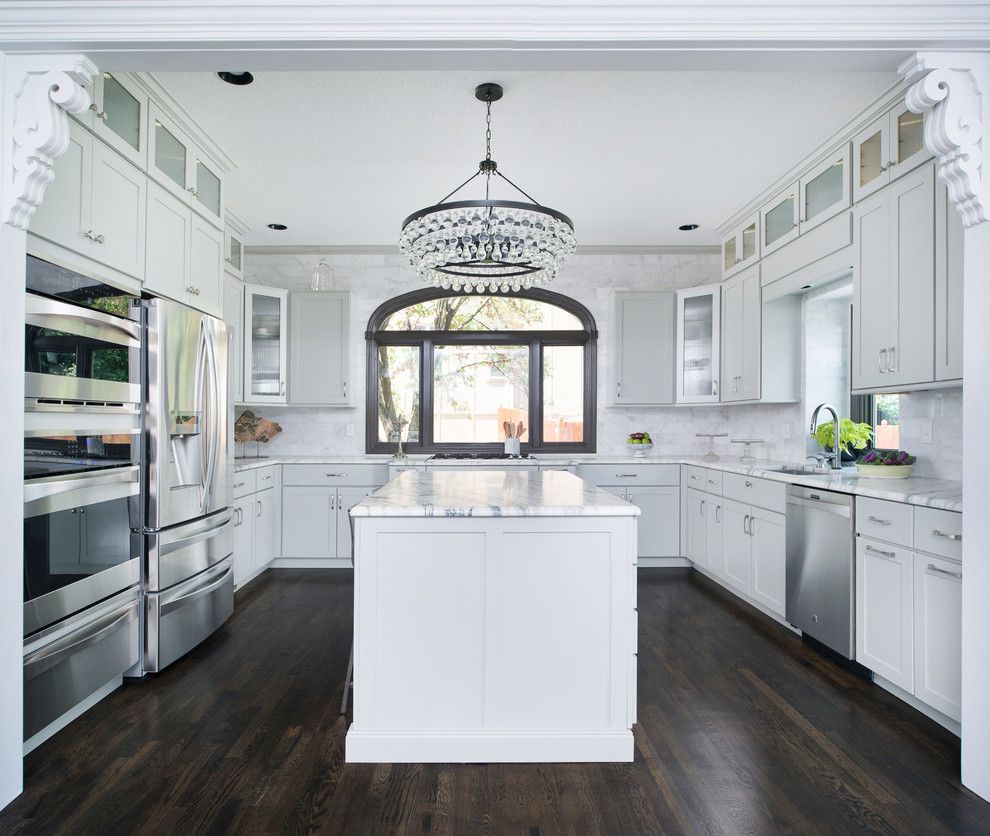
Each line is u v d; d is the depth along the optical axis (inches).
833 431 152.7
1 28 73.1
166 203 120.5
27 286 82.4
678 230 201.3
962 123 77.3
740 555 162.2
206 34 73.4
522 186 163.5
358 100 119.4
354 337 222.1
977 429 78.8
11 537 76.2
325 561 204.5
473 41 74.3
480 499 95.5
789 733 94.0
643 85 114.0
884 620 105.1
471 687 87.7
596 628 88.4
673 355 211.8
